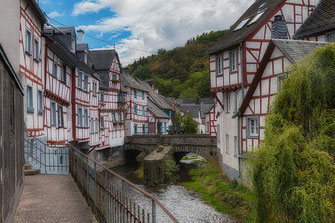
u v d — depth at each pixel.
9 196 4.94
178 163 33.00
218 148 26.61
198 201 18.31
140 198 4.03
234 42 18.11
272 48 14.34
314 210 6.84
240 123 17.94
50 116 16.38
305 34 16.56
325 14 16.94
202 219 14.80
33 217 6.12
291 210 7.50
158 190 22.69
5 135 4.41
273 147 7.85
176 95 104.06
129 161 39.28
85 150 25.55
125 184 4.55
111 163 34.06
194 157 41.41
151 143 34.81
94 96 27.66
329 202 6.84
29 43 13.25
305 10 18.66
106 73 33.50
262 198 8.28
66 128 19.78
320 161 7.14
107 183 5.52
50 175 10.79
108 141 32.94
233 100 19.47
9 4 11.20
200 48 119.94
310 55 8.12
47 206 6.91
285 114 8.47
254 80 15.91
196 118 71.50
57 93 17.80
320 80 7.71
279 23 17.45
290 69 8.72
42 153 13.09
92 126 27.08
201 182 23.34
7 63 4.26
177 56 120.25
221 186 19.44
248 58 17.72
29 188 8.62
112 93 34.31
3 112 4.20
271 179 7.65
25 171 10.73
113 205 5.17
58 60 18.05
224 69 19.56
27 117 12.21
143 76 113.31
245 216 13.35
